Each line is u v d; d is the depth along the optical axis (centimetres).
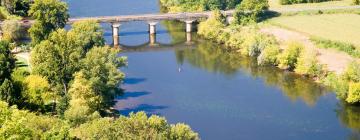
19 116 7806
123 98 19238
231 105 18788
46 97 16575
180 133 12669
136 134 10644
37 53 18438
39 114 15550
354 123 17238
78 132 11350
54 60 17700
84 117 14000
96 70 17325
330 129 16838
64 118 14600
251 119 17600
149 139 10662
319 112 18125
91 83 16362
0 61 17788
